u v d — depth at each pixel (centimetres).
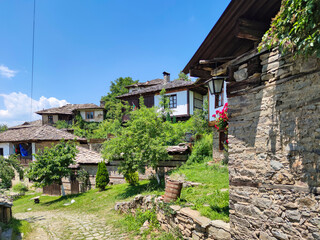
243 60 350
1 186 990
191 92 1948
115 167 1394
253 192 323
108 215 823
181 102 1969
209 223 393
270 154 299
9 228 672
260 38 322
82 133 2766
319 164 240
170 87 1991
